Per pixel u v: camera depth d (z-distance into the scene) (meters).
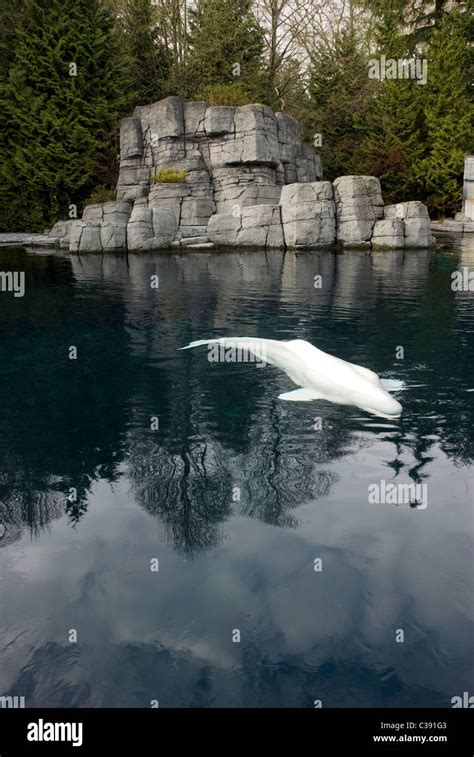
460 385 6.95
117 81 29.20
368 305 11.95
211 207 25.20
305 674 2.78
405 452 5.22
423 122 32.81
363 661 2.85
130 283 15.33
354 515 4.20
